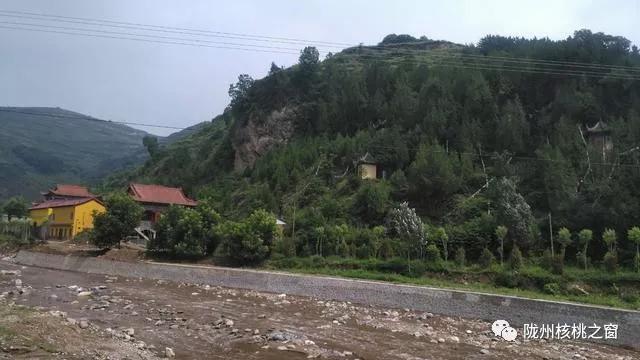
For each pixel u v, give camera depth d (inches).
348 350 950.4
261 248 2078.0
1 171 7790.4
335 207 2395.4
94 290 1584.6
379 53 5605.3
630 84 2588.6
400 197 2405.3
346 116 3491.6
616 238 1737.2
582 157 2236.7
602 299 1453.0
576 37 3011.8
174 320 1143.0
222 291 1724.9
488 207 2111.2
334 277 1758.1
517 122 2598.4
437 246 1905.8
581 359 1016.2
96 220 2374.5
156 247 2352.4
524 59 3014.3
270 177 3149.6
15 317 862.5
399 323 1280.8
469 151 2539.4
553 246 1849.2
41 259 2395.4
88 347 775.1
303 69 4069.9
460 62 3435.0
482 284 1668.3
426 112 2913.4
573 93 2650.1
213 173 4173.2
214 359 824.3
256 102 4143.7
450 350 1011.9
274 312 1352.1
